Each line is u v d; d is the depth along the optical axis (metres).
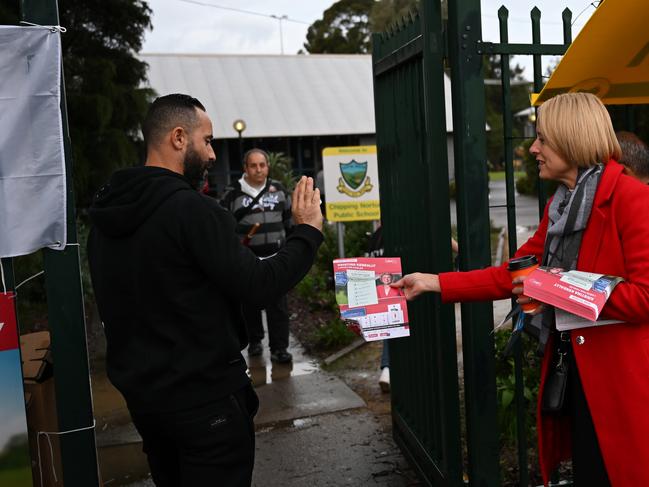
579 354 2.07
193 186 2.19
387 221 3.65
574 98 2.08
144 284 1.95
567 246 2.09
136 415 2.05
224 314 2.01
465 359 2.81
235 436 2.03
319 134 22.70
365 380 5.09
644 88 2.76
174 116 2.08
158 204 1.94
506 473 3.38
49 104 2.25
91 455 2.39
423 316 3.15
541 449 2.25
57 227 2.29
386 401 4.59
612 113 3.79
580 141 2.03
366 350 5.89
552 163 2.13
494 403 2.79
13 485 2.29
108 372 2.09
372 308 2.35
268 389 5.00
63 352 2.33
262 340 6.52
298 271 2.08
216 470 2.01
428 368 3.12
